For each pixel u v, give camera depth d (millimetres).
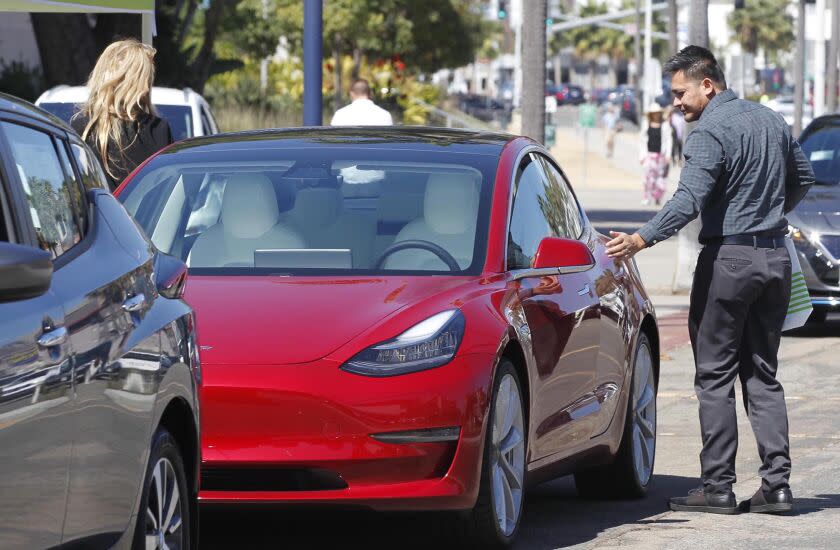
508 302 15914
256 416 14352
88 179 11867
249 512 14641
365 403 14391
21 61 71750
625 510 18766
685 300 43156
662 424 25625
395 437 14430
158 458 11641
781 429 18391
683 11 157875
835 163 38688
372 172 17516
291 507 14438
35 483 9500
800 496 19469
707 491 18547
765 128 18031
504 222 16875
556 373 16812
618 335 18750
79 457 10141
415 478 14516
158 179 17781
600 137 191125
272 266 16625
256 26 109688
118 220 12016
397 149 17938
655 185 89688
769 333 18375
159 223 17344
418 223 16906
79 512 10188
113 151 21469
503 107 164375
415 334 14828
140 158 21578
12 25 81875
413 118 106000
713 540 16797
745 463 22016
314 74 33594
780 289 18156
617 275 19453
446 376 14625
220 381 14328
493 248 16578
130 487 11023
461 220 16906
